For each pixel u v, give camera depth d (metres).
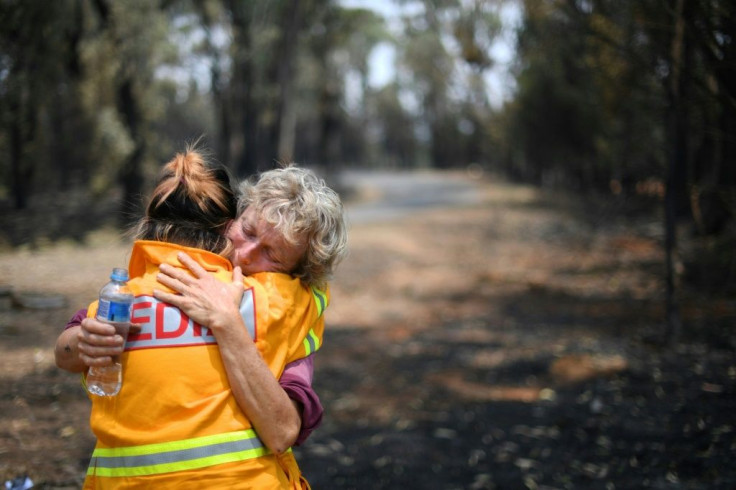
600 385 6.91
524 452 5.51
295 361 1.97
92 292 9.42
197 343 1.80
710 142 9.27
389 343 9.39
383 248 17.36
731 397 5.94
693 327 8.51
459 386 7.48
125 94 18.83
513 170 44.78
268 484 1.83
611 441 5.43
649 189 10.98
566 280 13.59
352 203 31.25
